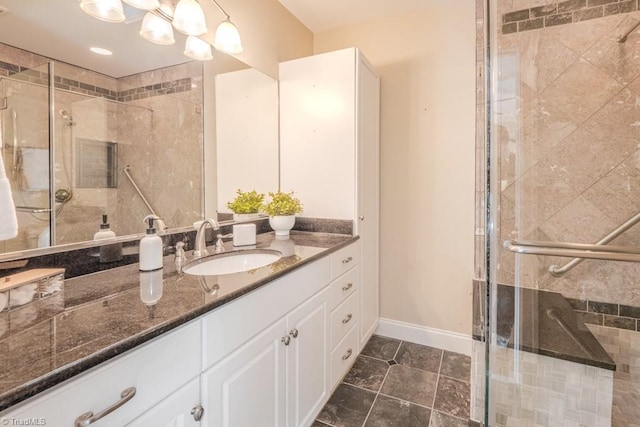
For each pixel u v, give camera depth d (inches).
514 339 53.4
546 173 63.4
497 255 56.4
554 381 50.5
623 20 58.8
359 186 75.6
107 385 23.6
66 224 40.3
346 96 74.4
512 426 51.6
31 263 35.9
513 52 62.6
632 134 59.2
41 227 37.6
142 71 50.4
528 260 60.4
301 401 50.8
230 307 35.7
